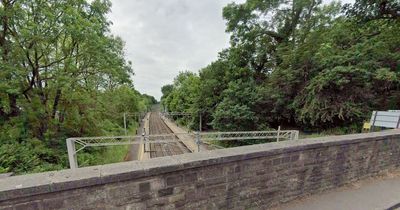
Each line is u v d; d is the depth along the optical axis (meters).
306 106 11.87
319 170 2.94
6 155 6.91
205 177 2.06
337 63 10.78
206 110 21.17
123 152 13.34
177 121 35.47
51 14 7.63
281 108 14.45
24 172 6.87
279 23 17.41
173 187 1.90
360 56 10.27
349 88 10.58
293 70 13.21
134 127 26.08
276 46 17.30
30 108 8.66
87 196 1.58
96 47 9.28
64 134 10.07
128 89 26.33
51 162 8.43
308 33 15.20
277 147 2.54
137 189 1.75
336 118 11.45
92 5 9.81
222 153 2.23
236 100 15.47
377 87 10.60
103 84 11.98
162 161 1.94
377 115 7.05
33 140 8.38
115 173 1.64
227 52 20.44
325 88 10.94
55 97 9.68
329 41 12.59
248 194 2.37
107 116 14.14
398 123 6.24
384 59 10.31
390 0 9.81
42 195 1.44
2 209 1.33
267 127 14.74
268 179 2.49
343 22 12.82
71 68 9.05
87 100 10.10
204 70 24.33
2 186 1.38
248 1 16.95
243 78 18.12
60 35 8.50
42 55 8.74
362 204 2.70
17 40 7.86
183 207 1.98
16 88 7.82
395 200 2.82
